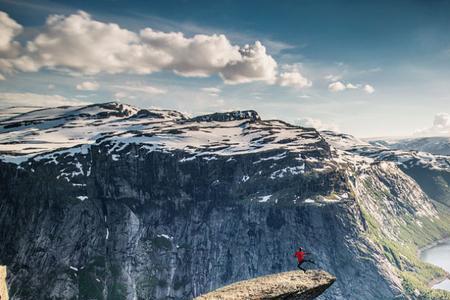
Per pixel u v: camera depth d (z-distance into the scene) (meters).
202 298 37.69
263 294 38.28
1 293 37.28
